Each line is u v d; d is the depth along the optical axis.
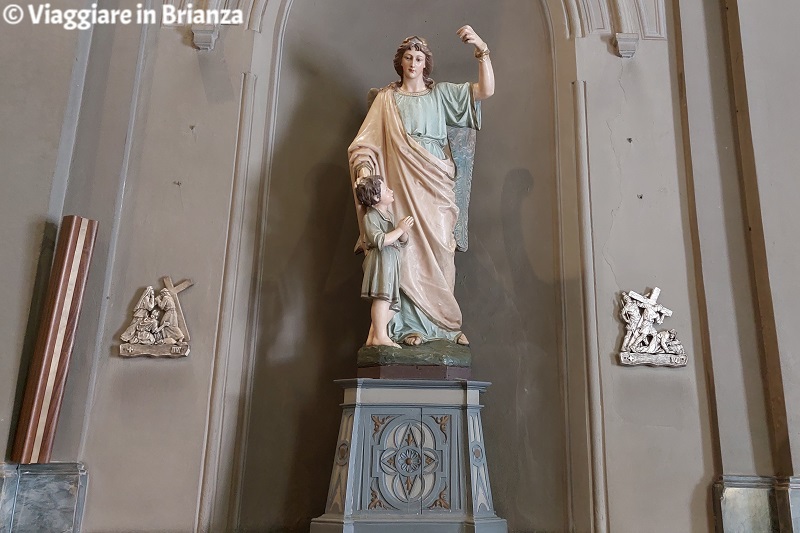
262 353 3.25
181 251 3.10
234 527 2.94
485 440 3.26
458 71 3.84
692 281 3.12
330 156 3.67
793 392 2.82
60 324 2.73
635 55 3.42
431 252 3.00
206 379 2.95
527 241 3.41
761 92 3.19
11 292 2.75
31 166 2.90
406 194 3.03
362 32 3.85
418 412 2.76
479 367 3.38
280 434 3.21
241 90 3.34
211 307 3.04
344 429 2.77
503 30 3.78
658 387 2.99
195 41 3.36
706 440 2.93
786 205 3.04
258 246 3.26
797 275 2.96
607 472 2.89
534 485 3.07
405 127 3.11
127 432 2.88
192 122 3.28
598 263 3.14
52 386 2.69
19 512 2.64
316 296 3.45
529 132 3.54
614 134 3.31
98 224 3.02
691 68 3.36
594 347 3.03
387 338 2.86
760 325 2.99
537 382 3.19
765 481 2.81
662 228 3.18
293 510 3.15
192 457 2.86
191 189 3.18
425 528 2.60
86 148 3.12
